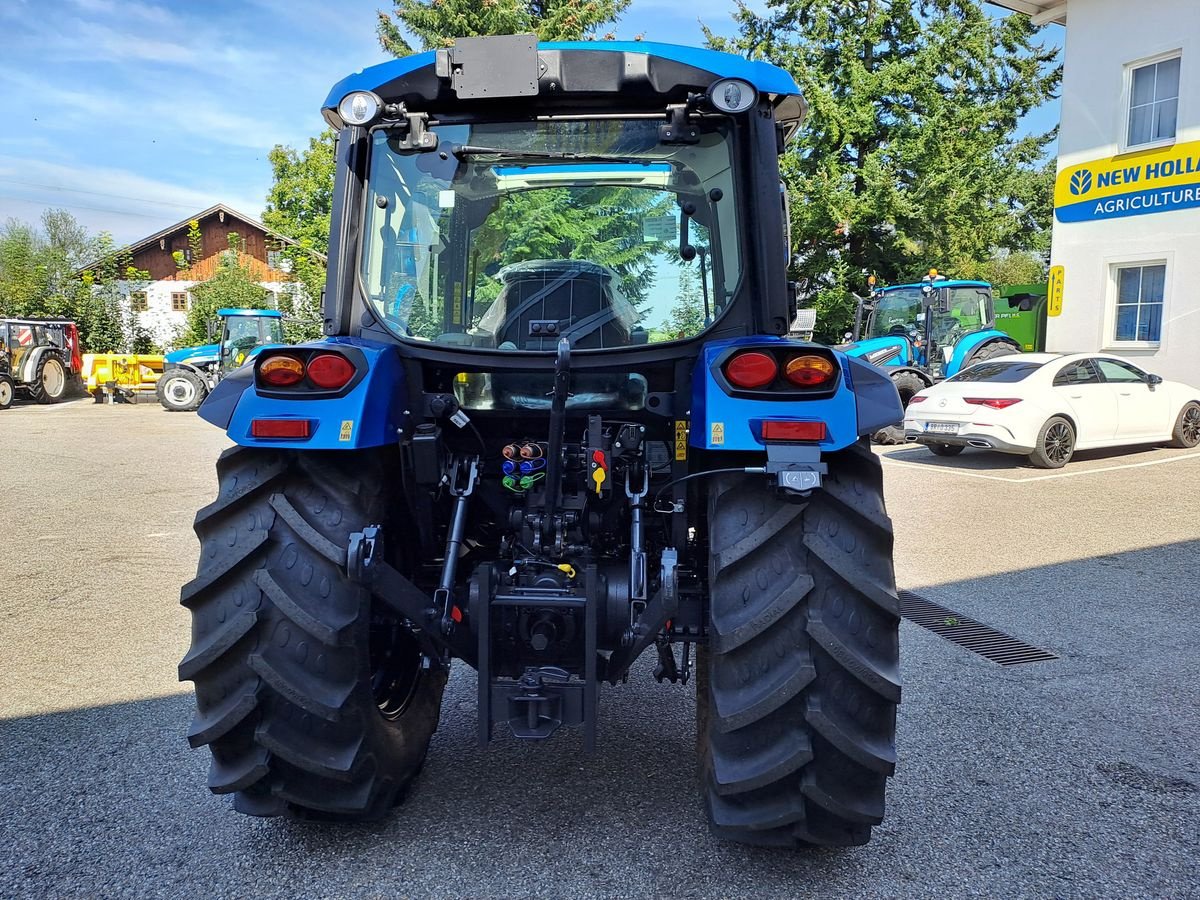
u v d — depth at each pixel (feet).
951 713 12.15
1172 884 8.18
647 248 8.82
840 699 7.29
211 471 35.73
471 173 8.91
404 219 8.97
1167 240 43.50
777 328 8.59
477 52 8.52
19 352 73.26
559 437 7.64
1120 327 46.60
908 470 34.35
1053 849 8.75
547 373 8.77
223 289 99.81
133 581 19.22
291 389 7.79
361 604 7.82
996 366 36.40
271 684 7.55
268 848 8.72
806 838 7.85
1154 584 18.60
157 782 10.14
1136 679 13.42
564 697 7.92
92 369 74.54
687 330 8.77
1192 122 41.96
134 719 12.00
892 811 9.48
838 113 72.49
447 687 13.00
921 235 73.41
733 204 8.71
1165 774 10.35
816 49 75.77
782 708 7.31
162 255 125.49
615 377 8.88
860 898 7.92
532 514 8.48
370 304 8.91
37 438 48.29
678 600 8.51
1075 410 34.09
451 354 8.66
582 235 8.86
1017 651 14.71
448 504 9.39
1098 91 45.83
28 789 9.98
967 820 9.30
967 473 33.22
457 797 9.70
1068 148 47.50
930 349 45.09
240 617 7.63
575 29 74.84
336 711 7.63
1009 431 33.27
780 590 7.33
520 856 8.54
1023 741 11.25
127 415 64.28
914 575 19.54
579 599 7.99
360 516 7.91
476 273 8.92
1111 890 8.09
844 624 7.30
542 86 8.55
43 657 14.49
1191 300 42.73
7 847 8.75
